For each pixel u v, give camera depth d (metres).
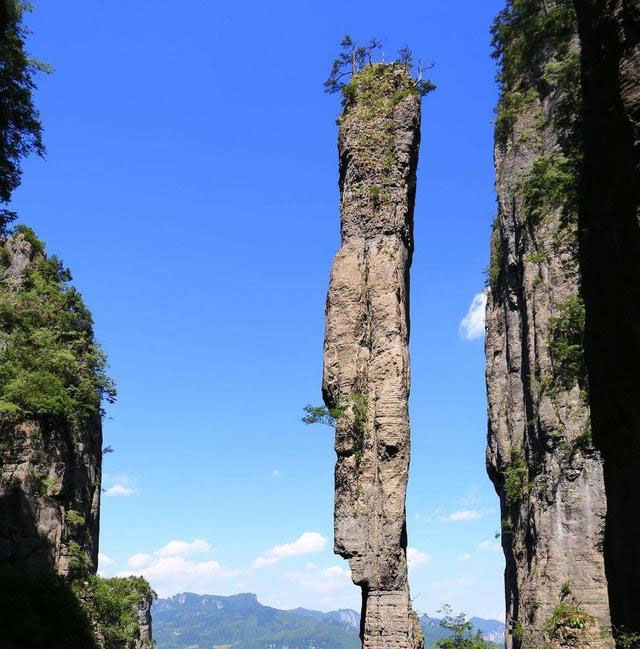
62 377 73.88
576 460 71.31
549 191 45.12
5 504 63.84
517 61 85.19
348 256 53.97
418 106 57.84
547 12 66.69
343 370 51.50
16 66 40.12
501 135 92.94
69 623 42.88
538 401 76.44
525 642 70.12
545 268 78.50
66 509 70.81
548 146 82.25
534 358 78.94
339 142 58.69
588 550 68.62
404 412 49.97
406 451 49.44
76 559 68.31
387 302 52.00
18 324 77.38
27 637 39.06
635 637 20.02
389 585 47.06
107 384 78.94
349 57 60.91
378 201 54.81
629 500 20.48
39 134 41.16
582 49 23.17
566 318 53.12
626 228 19.66
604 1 20.75
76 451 75.25
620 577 20.98
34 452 68.06
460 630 78.94
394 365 50.75
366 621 47.38
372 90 58.47
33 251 85.88
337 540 48.44
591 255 22.50
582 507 69.94
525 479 81.00
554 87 80.81
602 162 21.48
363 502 48.59
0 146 40.22
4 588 42.34
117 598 71.00
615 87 20.08
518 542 80.88
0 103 40.00
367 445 49.59
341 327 52.41
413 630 47.78
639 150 18.70
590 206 22.45
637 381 19.95
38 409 68.12
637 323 19.30
